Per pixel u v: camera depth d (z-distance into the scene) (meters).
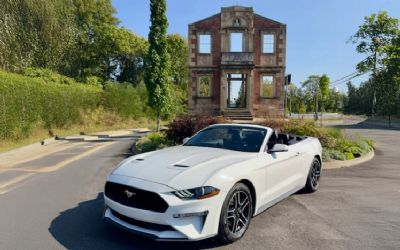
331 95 81.50
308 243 4.46
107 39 41.06
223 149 5.41
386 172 9.30
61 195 6.66
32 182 7.79
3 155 11.92
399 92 41.66
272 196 5.35
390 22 41.69
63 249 4.20
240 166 4.62
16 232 4.73
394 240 4.59
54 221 5.18
